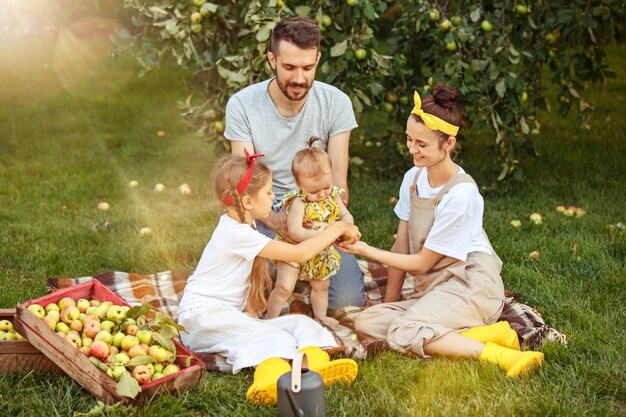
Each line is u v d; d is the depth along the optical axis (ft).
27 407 9.52
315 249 11.05
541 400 9.45
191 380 9.84
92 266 14.65
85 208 18.16
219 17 17.37
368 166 21.76
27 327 10.06
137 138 24.44
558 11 17.81
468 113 18.24
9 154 22.39
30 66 35.06
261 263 11.47
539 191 18.95
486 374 10.11
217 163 11.30
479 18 17.54
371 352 10.87
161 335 10.16
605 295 12.85
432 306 11.12
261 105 12.95
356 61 16.47
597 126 25.07
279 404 8.95
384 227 16.75
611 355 10.66
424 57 18.04
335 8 16.62
